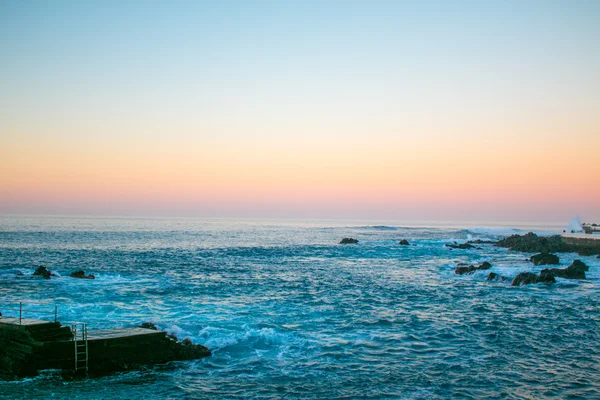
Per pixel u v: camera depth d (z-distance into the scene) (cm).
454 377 1753
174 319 2558
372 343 2184
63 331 1839
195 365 1861
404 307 3033
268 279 4344
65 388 1594
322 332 2366
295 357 1972
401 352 2055
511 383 1695
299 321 2597
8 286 3659
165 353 1903
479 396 1579
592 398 1566
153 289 3612
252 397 1565
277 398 1559
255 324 2486
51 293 3350
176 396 1562
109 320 2489
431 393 1605
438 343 2198
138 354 1856
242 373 1783
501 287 3928
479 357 1991
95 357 1780
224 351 2033
